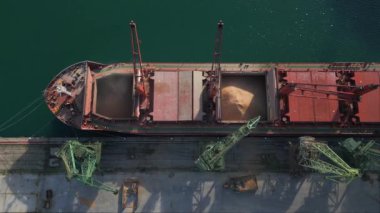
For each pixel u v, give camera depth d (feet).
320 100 218.18
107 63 254.06
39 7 261.24
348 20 262.88
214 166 221.25
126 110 228.63
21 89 247.09
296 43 259.19
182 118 215.51
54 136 238.27
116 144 231.91
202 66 232.53
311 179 228.63
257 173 229.04
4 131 238.68
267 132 221.46
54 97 227.40
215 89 213.87
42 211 223.30
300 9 263.29
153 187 226.58
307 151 213.25
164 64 231.91
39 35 257.14
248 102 227.81
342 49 258.78
